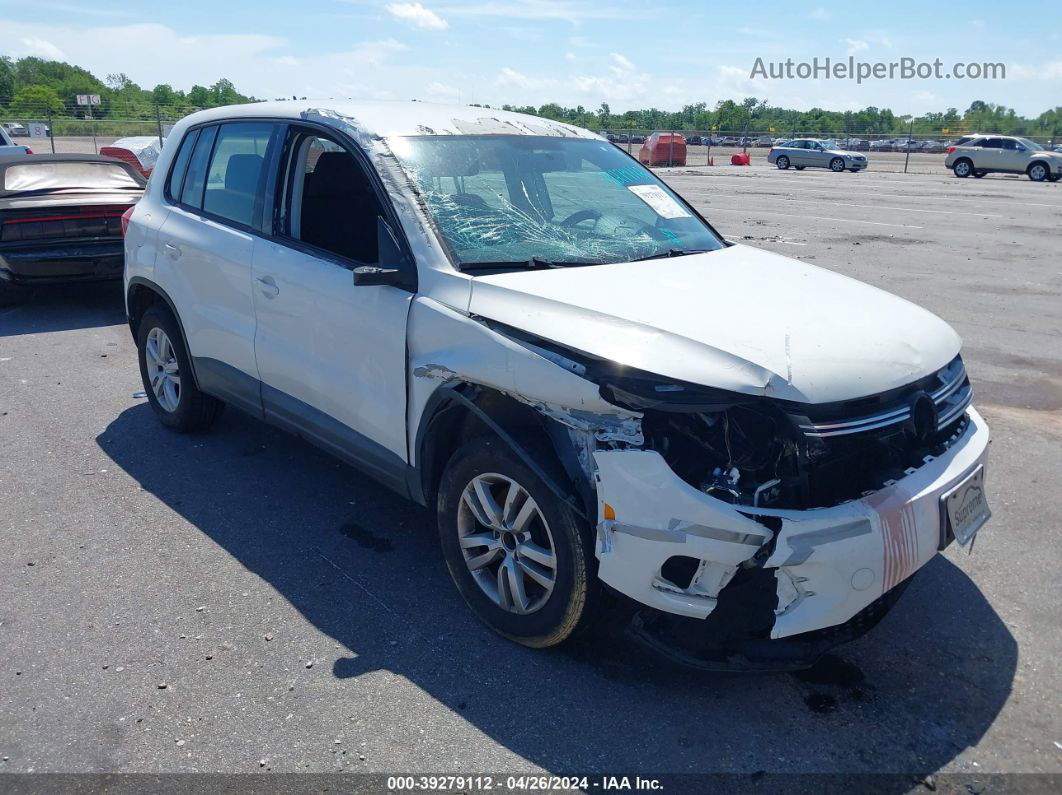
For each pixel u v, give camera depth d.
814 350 2.97
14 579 3.94
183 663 3.37
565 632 3.24
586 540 3.06
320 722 3.05
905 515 2.91
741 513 2.75
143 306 5.68
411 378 3.60
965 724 3.06
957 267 11.68
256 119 4.67
